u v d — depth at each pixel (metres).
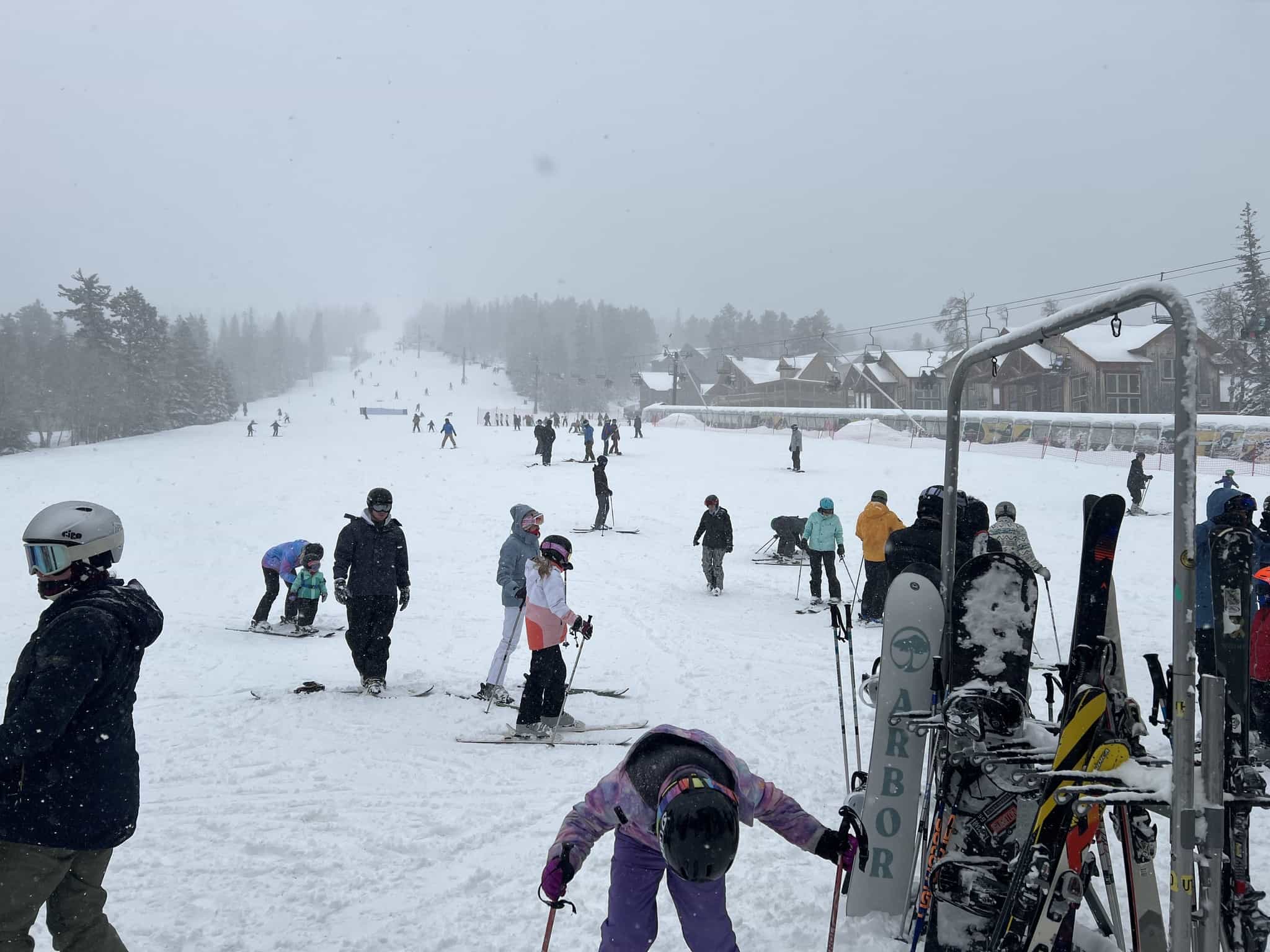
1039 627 10.66
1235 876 2.40
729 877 3.83
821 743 6.02
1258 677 5.35
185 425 88.88
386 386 180.00
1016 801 2.97
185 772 5.55
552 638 6.34
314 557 11.11
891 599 3.54
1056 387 57.00
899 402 73.12
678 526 19.98
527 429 57.94
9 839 2.49
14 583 15.31
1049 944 2.46
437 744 6.18
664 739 2.55
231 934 3.45
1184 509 2.21
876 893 3.42
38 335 143.25
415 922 3.54
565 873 2.46
